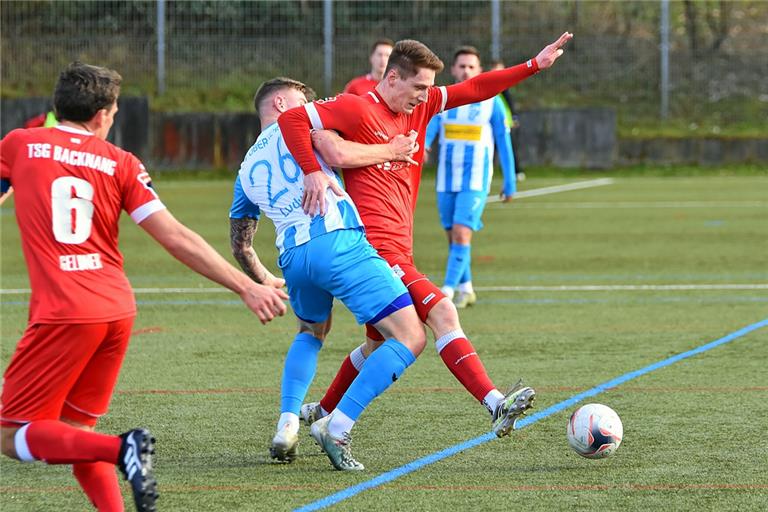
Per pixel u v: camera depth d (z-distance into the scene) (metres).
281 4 80.62
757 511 13.68
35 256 12.10
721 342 25.28
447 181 30.25
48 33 80.00
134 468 11.50
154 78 81.25
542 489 14.69
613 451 15.74
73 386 12.64
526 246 43.84
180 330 27.23
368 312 15.51
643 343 25.25
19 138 12.41
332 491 14.70
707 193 65.69
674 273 36.69
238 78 81.75
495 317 28.88
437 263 39.47
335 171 16.69
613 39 84.12
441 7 80.00
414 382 21.45
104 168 12.27
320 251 15.46
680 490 14.58
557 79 84.88
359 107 16.12
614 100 84.94
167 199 63.31
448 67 79.75
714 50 85.75
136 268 38.38
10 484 15.14
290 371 16.38
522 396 14.62
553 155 80.88
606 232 48.06
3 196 12.74
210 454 16.69
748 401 19.66
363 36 80.25
